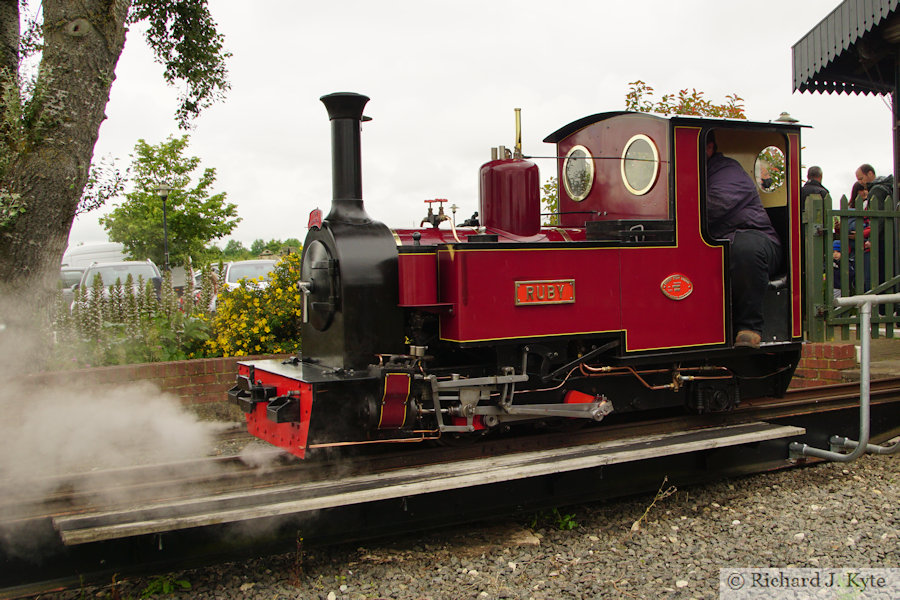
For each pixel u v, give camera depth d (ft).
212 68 33.68
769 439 17.16
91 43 22.74
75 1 22.41
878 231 22.04
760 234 16.90
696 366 17.51
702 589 11.81
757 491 16.94
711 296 16.65
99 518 11.10
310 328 16.12
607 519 15.21
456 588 11.92
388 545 13.67
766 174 18.97
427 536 14.11
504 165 16.49
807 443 19.01
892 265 22.18
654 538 14.08
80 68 22.61
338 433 13.33
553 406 15.03
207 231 77.82
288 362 16.05
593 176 18.62
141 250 75.92
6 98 22.00
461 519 14.08
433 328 15.75
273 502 12.11
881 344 31.24
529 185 16.47
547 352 15.52
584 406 15.30
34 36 26.11
